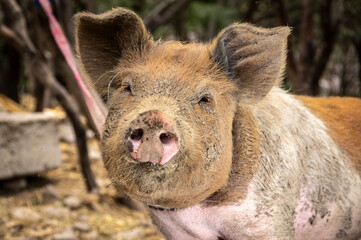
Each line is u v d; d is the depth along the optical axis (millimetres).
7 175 9109
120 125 4016
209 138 4148
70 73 8172
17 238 7473
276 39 4500
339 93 17797
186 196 4191
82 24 4695
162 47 4688
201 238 4930
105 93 4973
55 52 8203
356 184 5246
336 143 5277
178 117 3947
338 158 5176
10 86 15180
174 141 3748
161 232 5258
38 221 8117
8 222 7906
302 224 4965
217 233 4809
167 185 3879
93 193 9508
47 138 9719
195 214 4664
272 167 4629
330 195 5043
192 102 4145
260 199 4539
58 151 9945
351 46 18375
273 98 5035
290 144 4816
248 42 4602
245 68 4656
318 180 4969
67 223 8234
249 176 4539
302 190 4891
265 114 4828
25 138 9344
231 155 4406
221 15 15891
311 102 5707
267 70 4586
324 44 12414
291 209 4734
